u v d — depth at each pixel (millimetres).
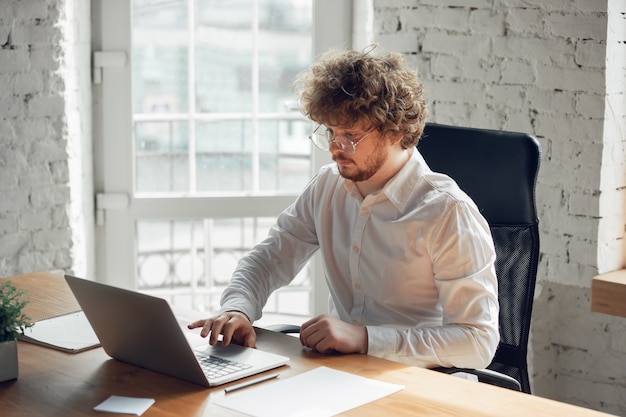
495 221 2299
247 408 1599
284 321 3701
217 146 3576
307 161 3613
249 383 1722
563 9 2914
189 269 3643
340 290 2271
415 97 2031
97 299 1782
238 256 3650
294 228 2363
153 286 3639
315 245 2389
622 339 2990
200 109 3549
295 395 1660
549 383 3148
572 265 2994
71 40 3244
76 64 3301
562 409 1607
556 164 2990
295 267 2373
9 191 3197
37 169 3221
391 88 1964
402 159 2117
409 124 2023
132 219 3537
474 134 2350
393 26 3264
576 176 2955
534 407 1615
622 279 2881
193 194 3580
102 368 1829
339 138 1988
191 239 3621
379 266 2137
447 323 2004
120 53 3422
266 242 2373
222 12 3498
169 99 3525
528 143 2264
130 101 3469
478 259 2002
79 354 1917
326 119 1950
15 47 3133
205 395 1669
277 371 1799
